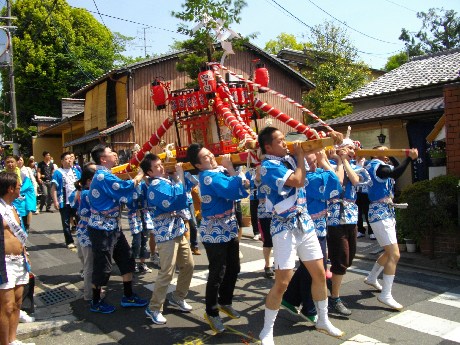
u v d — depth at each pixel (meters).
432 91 12.05
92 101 17.78
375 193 4.98
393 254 4.85
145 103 15.85
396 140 11.60
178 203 4.57
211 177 4.18
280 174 3.61
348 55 22.72
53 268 7.04
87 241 5.30
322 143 3.47
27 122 27.11
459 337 4.08
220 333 4.31
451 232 6.86
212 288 4.26
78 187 6.00
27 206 7.66
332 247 4.68
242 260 7.15
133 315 4.90
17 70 24.73
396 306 4.77
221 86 5.16
